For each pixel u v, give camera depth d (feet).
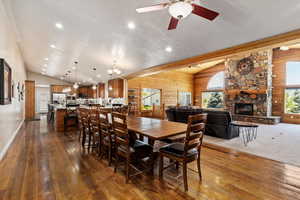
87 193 6.05
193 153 6.66
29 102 27.22
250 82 25.98
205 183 6.81
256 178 7.24
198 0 7.48
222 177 7.32
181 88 35.83
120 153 7.43
